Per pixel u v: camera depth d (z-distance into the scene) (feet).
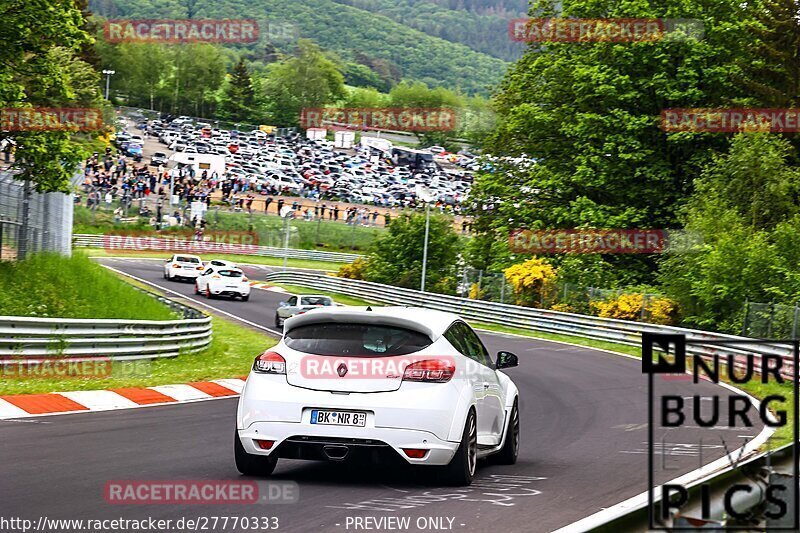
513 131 199.00
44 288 99.81
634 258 187.21
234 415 57.26
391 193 476.95
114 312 103.50
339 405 33.09
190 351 95.55
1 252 103.91
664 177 179.52
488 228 208.95
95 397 60.75
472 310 176.96
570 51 193.98
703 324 133.49
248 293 195.31
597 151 181.68
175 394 66.90
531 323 162.50
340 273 237.04
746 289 131.44
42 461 36.78
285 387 33.68
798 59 179.83
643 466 41.50
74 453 39.27
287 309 144.87
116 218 315.58
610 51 183.32
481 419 36.86
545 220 192.24
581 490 34.71
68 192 106.93
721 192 152.56
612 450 47.32
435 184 532.32
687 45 176.96
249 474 35.37
